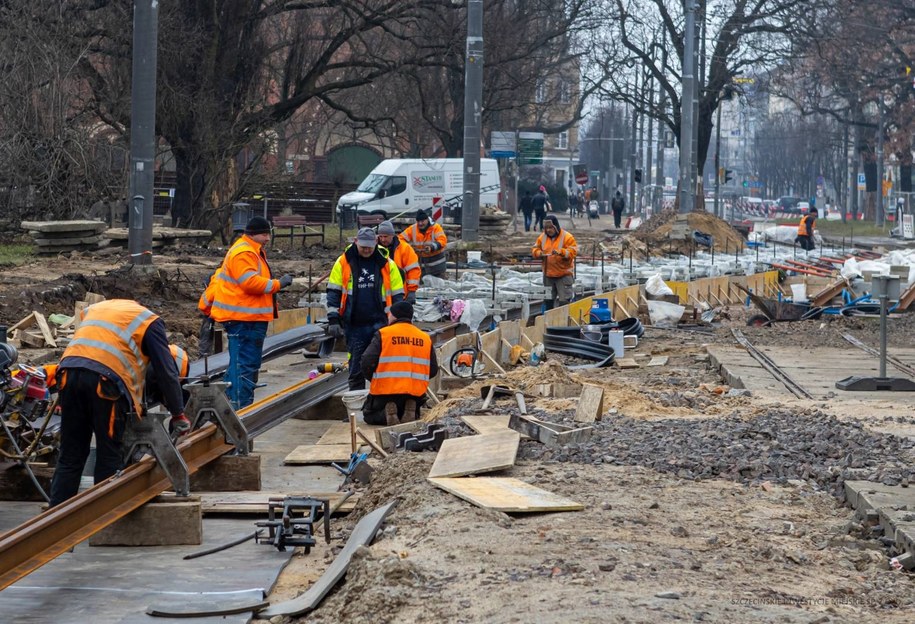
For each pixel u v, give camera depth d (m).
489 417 16.50
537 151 81.56
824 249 69.94
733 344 30.81
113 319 11.78
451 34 60.59
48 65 47.84
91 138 51.19
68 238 41.31
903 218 94.50
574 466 14.03
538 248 33.28
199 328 27.39
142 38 34.28
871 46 89.62
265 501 13.00
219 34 55.81
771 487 13.29
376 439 16.14
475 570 9.49
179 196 56.19
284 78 60.69
